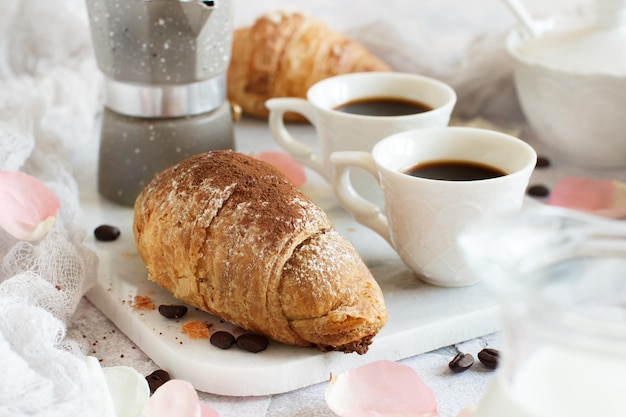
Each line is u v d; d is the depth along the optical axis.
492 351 0.53
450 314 0.55
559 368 0.40
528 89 0.69
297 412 0.51
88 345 0.54
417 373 0.52
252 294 0.51
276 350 0.52
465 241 0.40
